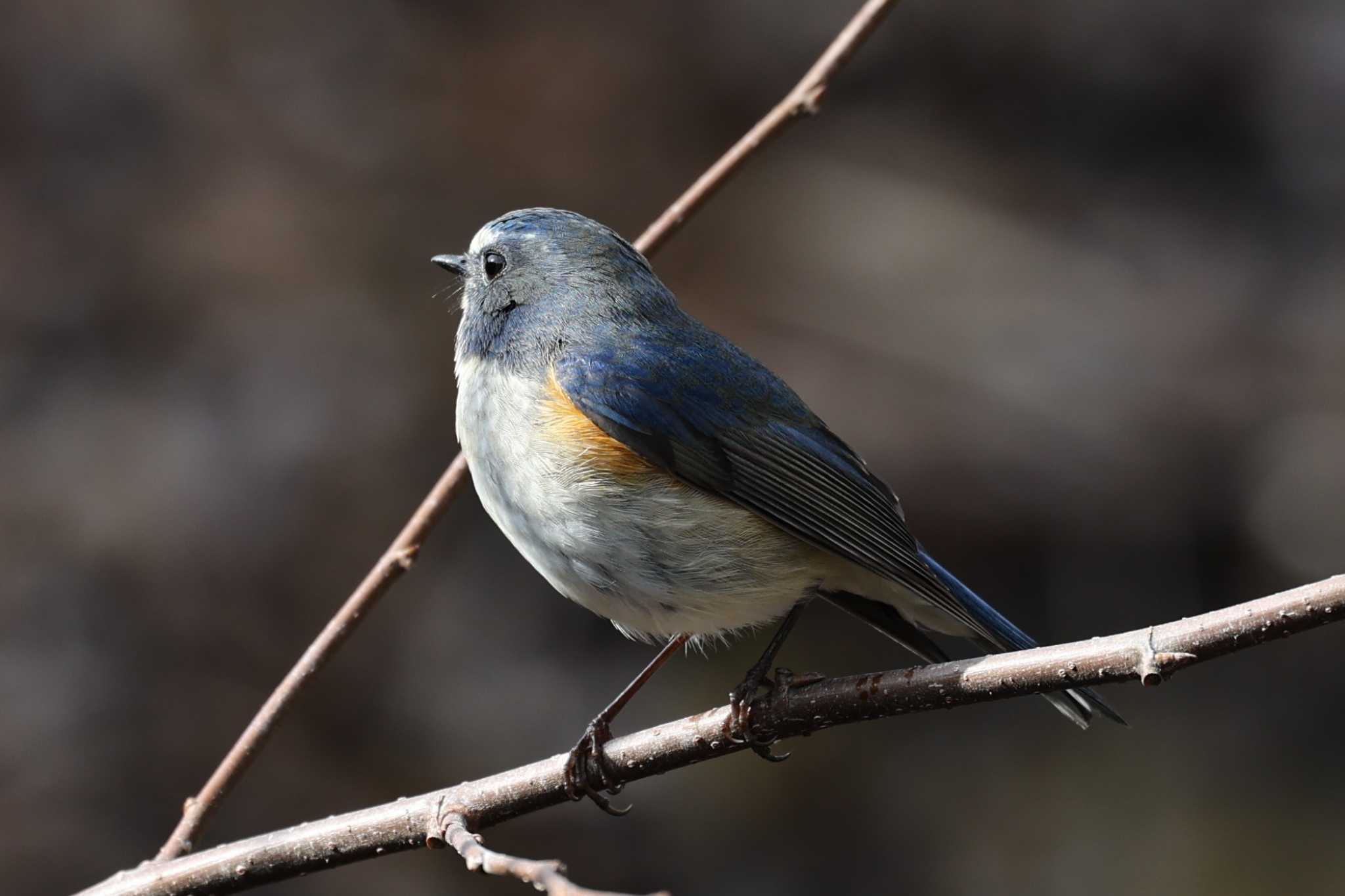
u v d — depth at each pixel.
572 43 16.41
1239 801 13.42
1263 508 14.41
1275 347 15.36
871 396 14.54
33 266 14.08
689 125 16.38
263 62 15.60
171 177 14.83
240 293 14.12
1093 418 14.64
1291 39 17.44
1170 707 14.39
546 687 13.23
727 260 15.55
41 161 14.75
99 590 12.69
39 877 11.42
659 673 13.45
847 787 13.37
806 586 6.15
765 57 16.86
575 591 6.11
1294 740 13.94
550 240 6.47
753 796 13.16
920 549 6.38
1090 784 13.60
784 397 6.48
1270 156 17.19
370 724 12.82
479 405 6.25
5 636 12.39
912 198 16.33
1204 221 16.67
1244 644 4.53
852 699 5.21
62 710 12.13
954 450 14.39
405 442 13.80
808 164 16.56
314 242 14.49
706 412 6.14
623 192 15.61
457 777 12.64
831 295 15.38
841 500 6.19
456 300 7.54
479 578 13.70
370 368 13.98
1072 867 12.90
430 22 16.25
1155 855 12.87
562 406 6.05
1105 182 17.06
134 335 13.93
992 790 13.47
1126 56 17.58
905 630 6.50
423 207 14.99
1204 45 17.48
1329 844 12.84
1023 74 17.55
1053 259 15.99
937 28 17.61
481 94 15.84
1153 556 14.38
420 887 12.15
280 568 13.12
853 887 12.74
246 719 12.52
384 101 15.59
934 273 15.66
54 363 13.71
